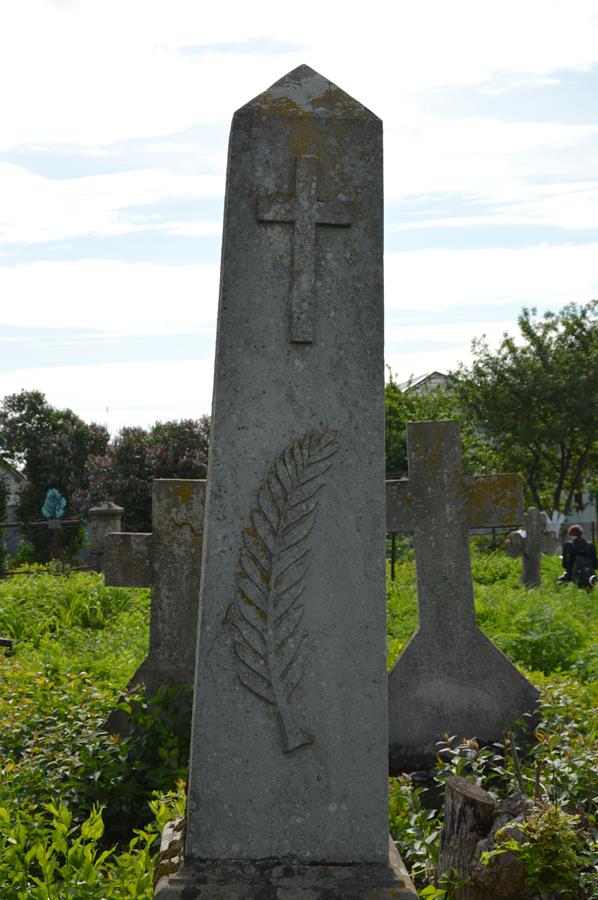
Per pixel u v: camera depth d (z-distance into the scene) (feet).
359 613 14.14
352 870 13.78
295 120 14.47
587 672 33.58
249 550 14.07
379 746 14.05
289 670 13.99
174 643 26.50
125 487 107.76
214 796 13.83
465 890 15.52
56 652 36.01
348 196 14.40
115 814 21.34
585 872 16.14
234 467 14.11
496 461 138.92
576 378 132.98
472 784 16.67
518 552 65.41
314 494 14.15
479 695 26.43
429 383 153.58
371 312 14.37
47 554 108.58
